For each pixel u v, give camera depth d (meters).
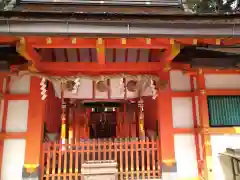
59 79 5.82
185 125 6.09
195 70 5.88
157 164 6.00
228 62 5.02
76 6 5.90
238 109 6.03
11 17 3.71
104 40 4.37
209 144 5.69
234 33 3.98
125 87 6.46
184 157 5.94
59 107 8.64
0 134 5.64
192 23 3.92
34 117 5.80
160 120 6.02
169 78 6.27
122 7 5.98
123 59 6.83
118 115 9.71
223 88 6.09
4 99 5.84
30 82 5.99
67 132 8.64
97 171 5.13
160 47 4.64
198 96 6.03
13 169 5.60
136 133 9.27
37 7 5.81
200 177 5.82
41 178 5.64
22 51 4.32
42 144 5.81
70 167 5.72
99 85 6.42
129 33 3.88
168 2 6.18
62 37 3.94
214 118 5.90
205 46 4.91
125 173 5.78
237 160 5.71
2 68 4.81
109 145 5.86
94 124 9.95
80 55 6.64
